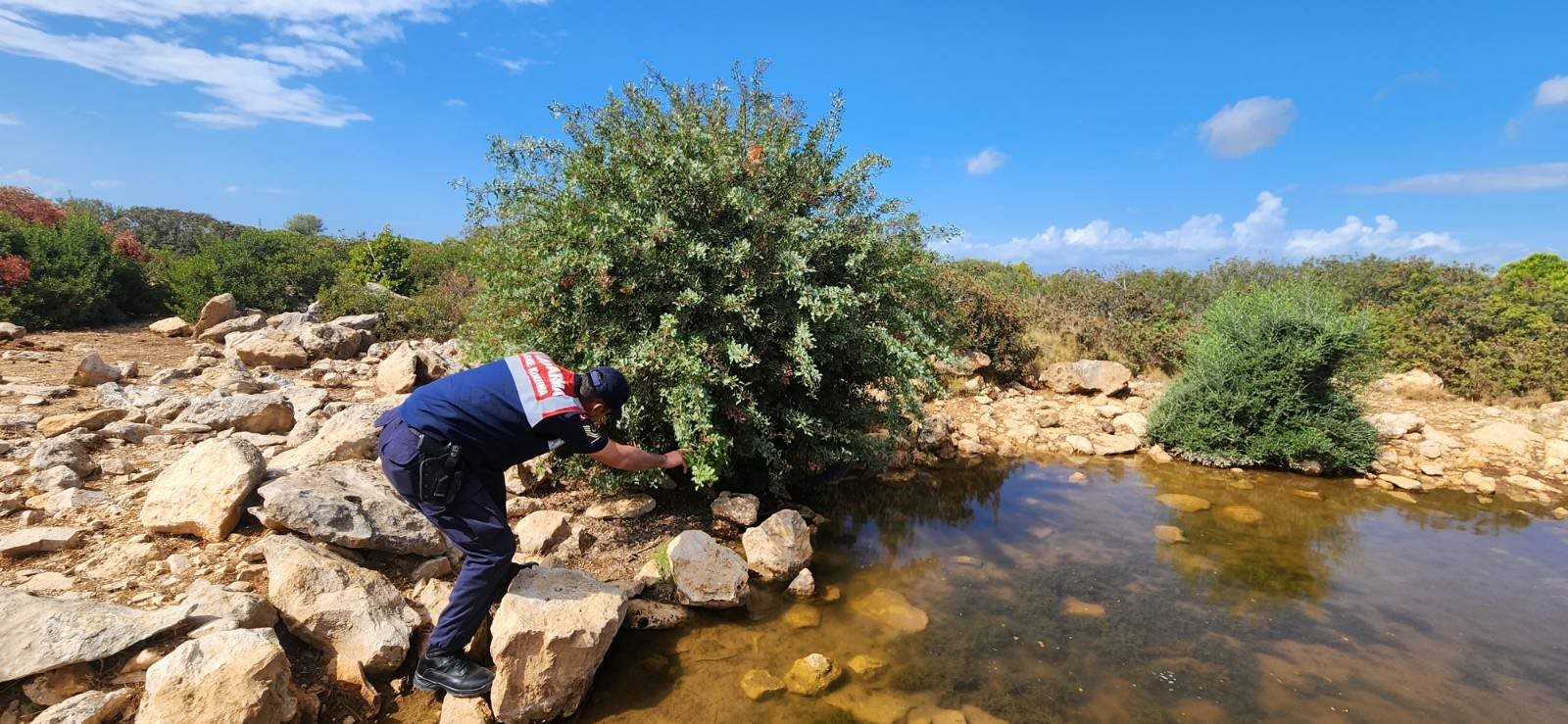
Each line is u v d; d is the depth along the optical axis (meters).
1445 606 4.34
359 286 12.86
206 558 3.50
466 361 5.55
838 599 4.28
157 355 9.08
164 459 4.79
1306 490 6.76
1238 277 15.19
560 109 5.08
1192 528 5.65
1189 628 4.01
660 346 4.38
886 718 3.13
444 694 3.14
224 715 2.47
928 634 3.88
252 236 15.20
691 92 5.32
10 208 13.92
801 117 5.41
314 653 3.12
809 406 5.62
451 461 3.03
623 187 4.84
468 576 3.11
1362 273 14.40
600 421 3.58
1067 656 3.69
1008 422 8.82
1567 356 10.16
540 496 5.20
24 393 6.22
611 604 3.38
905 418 6.36
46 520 3.77
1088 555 5.06
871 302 5.18
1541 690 3.45
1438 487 6.91
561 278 4.45
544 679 3.00
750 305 4.73
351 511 3.75
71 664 2.59
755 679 3.36
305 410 6.20
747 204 4.65
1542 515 6.13
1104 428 8.66
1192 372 8.06
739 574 4.20
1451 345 10.66
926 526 5.58
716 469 4.77
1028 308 12.45
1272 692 3.40
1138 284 14.52
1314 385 7.48
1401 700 3.36
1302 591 4.53
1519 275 18.50
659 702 3.21
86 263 11.59
